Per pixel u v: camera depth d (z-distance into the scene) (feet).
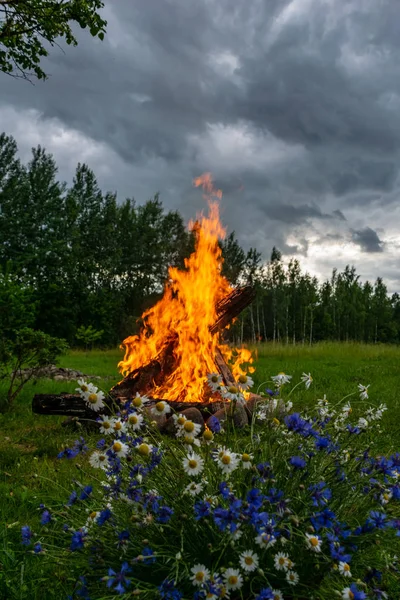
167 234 185.37
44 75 37.83
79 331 128.57
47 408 24.03
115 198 198.29
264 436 10.36
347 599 7.20
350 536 8.54
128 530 8.73
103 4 34.81
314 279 234.38
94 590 8.54
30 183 172.65
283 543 7.75
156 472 9.38
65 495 13.64
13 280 54.90
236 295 28.17
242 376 10.10
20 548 11.04
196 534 8.42
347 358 74.38
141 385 26.35
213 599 6.92
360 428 10.65
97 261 179.42
